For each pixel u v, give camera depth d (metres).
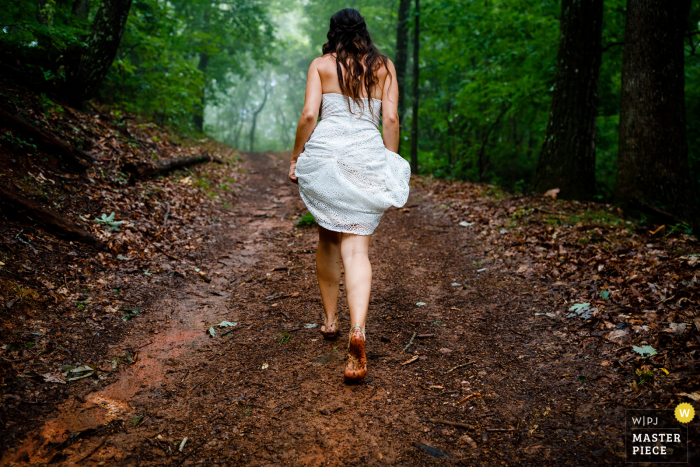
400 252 4.47
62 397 2.07
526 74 9.56
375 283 3.69
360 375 2.17
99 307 2.90
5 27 5.74
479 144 13.12
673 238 4.21
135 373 2.36
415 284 3.67
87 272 3.28
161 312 3.07
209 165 8.45
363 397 2.17
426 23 10.05
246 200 6.93
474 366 2.44
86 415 1.98
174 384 2.28
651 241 4.20
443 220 5.57
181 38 11.71
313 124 2.29
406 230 5.23
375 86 2.34
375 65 2.34
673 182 5.46
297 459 1.76
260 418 2.02
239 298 3.45
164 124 10.69
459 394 2.18
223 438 1.88
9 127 4.28
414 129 10.13
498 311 3.12
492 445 1.82
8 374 2.10
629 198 5.59
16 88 5.53
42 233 3.41
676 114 5.50
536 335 2.74
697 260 3.27
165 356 2.55
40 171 4.22
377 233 5.11
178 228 4.71
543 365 2.40
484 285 3.59
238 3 16.69
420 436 1.89
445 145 14.62
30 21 5.75
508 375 2.33
